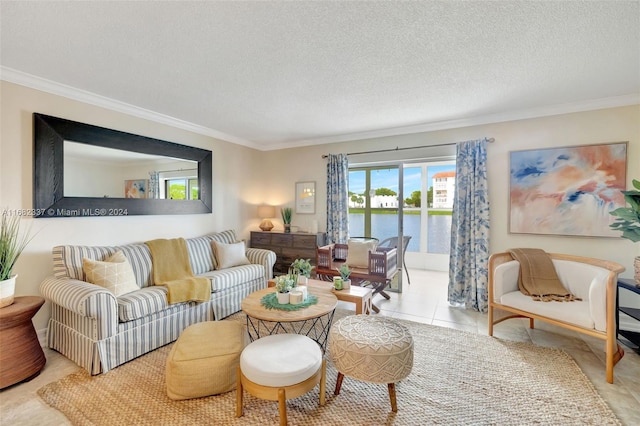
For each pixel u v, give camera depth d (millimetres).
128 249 3021
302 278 2852
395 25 1778
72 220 2807
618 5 1592
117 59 2197
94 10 1626
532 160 3301
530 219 3314
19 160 2463
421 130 3951
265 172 5301
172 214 3730
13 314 1979
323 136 4586
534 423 1673
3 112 2373
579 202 3090
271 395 1572
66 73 2436
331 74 2445
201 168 4102
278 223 5172
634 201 2377
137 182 3348
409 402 1850
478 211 3492
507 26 1788
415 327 2980
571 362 2285
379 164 4340
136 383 2043
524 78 2510
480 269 3459
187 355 1905
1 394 1915
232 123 3893
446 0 1556
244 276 3477
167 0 1540
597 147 3002
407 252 5973
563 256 2861
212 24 1764
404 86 2688
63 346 2393
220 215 4449
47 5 1578
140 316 2396
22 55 2139
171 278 3113
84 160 2883
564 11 1646
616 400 1859
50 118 2615
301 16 1688
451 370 2197
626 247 2916
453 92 2818
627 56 2129
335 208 4500
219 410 1771
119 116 3172
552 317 2381
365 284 3969
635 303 2895
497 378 2094
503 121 3463
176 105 3211
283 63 2258
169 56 2152
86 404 1824
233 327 2236
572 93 2834
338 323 2049
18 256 2293
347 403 1841
